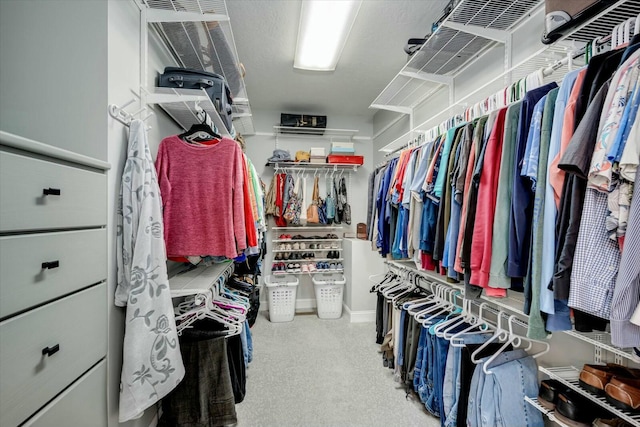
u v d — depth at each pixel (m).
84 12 1.10
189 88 1.64
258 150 3.91
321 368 2.23
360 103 3.61
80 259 0.90
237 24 2.10
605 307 0.69
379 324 2.50
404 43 2.33
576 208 0.77
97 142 1.09
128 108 1.30
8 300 0.65
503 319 1.58
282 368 2.23
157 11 1.43
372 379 2.08
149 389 1.11
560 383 1.19
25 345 0.69
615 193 0.67
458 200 1.27
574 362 1.25
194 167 1.44
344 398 1.86
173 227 1.40
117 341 1.14
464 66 2.08
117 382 1.14
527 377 1.30
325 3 1.75
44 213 0.76
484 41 1.77
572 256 0.78
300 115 3.62
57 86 1.08
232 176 1.46
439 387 1.56
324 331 3.02
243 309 1.77
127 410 1.06
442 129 1.81
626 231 0.64
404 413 1.71
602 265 0.70
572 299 0.74
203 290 1.38
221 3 1.40
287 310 3.33
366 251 3.36
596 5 0.89
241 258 1.60
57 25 1.08
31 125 1.07
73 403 0.86
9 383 0.64
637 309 0.62
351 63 2.64
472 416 1.32
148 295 1.14
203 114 1.58
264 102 3.59
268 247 3.86
